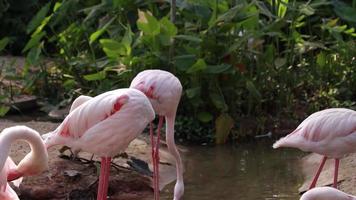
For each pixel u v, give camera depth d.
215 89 11.15
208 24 11.38
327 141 7.63
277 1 12.30
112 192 8.49
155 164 8.20
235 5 11.71
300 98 12.16
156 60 11.12
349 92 12.27
